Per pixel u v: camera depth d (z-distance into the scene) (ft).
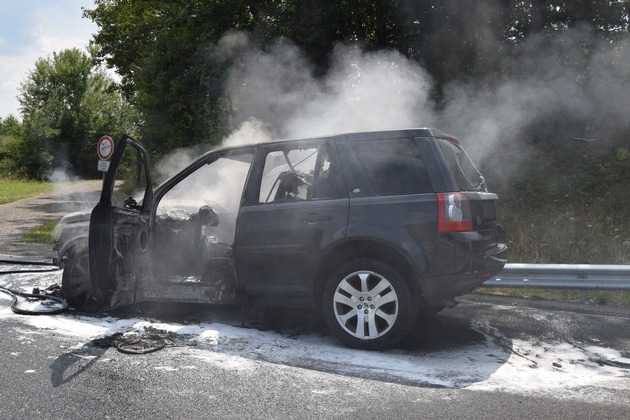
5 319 20.10
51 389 13.96
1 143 205.57
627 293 26.04
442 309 21.85
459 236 17.10
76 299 21.90
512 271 24.52
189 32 65.62
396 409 13.08
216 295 20.11
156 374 15.11
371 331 17.54
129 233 20.07
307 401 13.47
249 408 13.01
